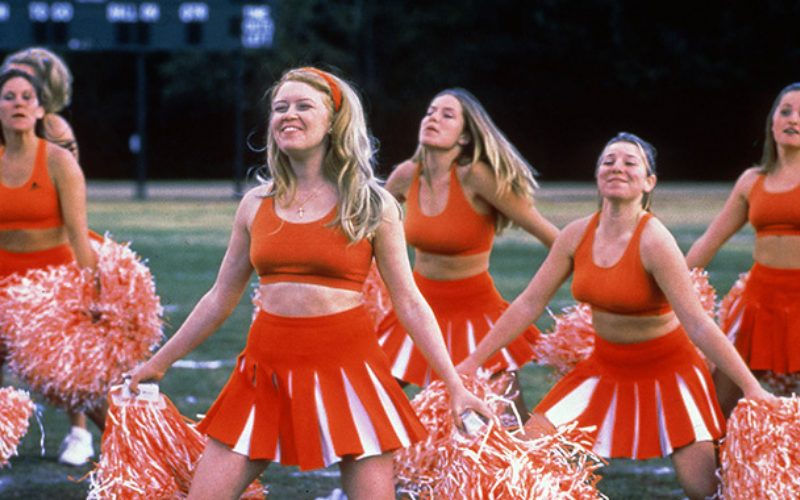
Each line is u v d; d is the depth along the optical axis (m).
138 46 88.19
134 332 16.22
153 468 11.69
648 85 130.62
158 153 144.50
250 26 89.31
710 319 12.90
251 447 10.80
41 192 16.72
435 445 12.28
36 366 15.80
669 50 128.25
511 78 136.25
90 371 15.83
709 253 17.11
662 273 12.98
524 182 16.34
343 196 10.96
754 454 12.11
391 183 17.08
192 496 10.98
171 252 48.72
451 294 16.34
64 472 17.11
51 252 17.11
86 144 143.00
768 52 126.56
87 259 16.45
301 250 10.90
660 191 102.50
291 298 10.98
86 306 16.14
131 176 144.00
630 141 13.42
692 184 123.69
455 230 16.11
